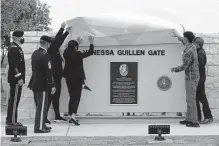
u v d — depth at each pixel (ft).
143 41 38.19
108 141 31.55
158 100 38.78
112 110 38.63
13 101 35.22
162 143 30.86
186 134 33.65
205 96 37.81
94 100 38.63
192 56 35.42
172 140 31.78
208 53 39.60
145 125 37.32
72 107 36.96
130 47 38.47
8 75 35.01
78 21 37.63
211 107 39.68
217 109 39.73
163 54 38.63
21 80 34.76
